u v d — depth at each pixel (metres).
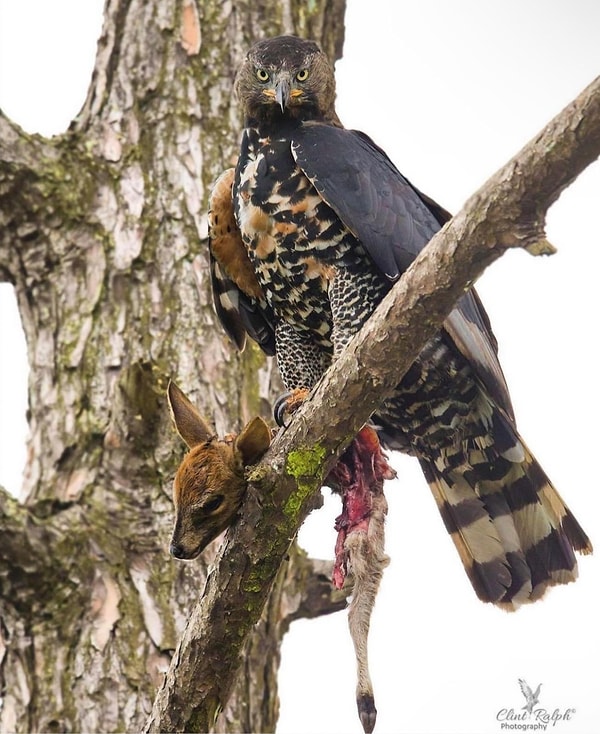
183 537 8.34
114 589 10.70
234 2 12.95
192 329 11.70
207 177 12.28
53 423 11.38
